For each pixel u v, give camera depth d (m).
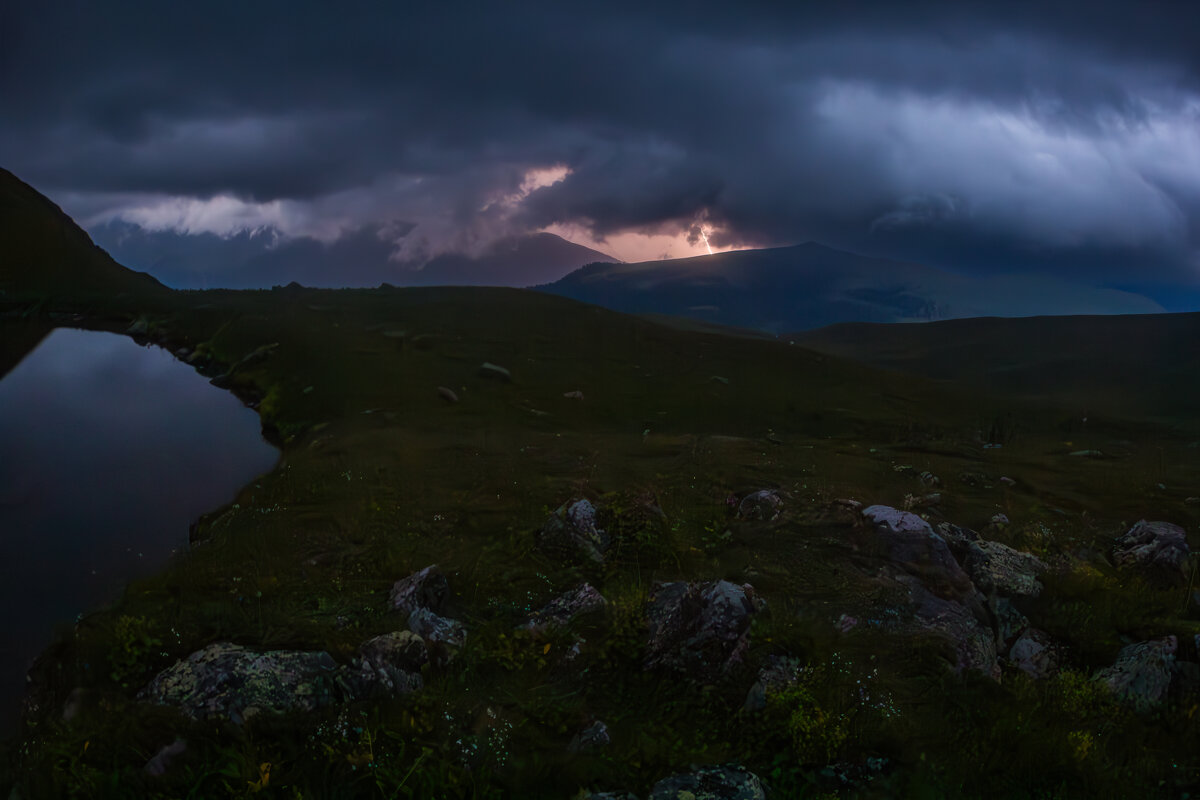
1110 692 7.26
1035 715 6.66
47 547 12.34
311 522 11.62
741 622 7.38
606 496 11.22
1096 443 24.80
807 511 10.80
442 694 6.70
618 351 32.47
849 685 6.74
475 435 19.41
